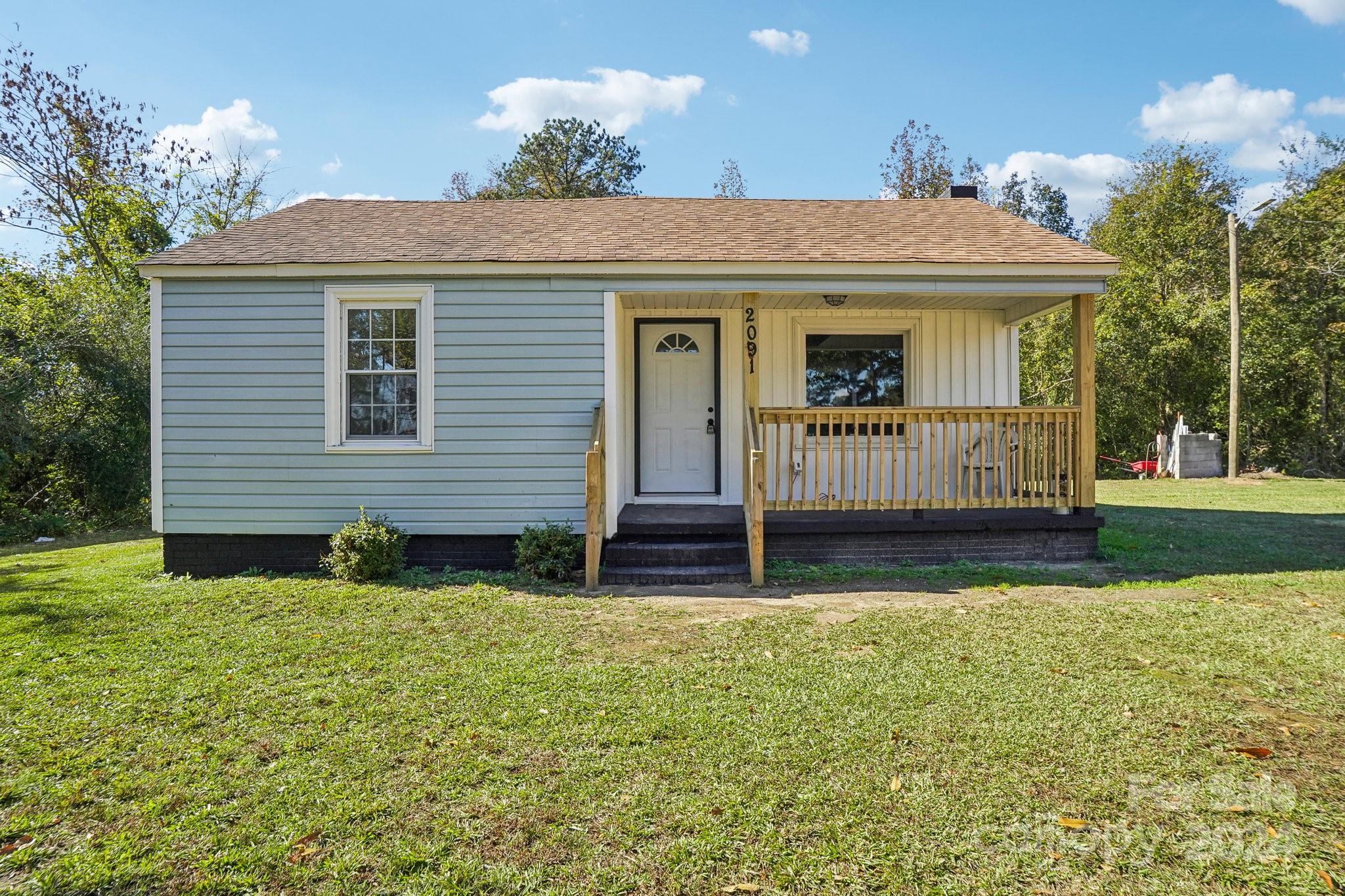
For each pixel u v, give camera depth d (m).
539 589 6.94
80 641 5.23
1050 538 8.09
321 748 3.49
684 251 7.95
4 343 13.98
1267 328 20.64
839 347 9.77
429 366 7.86
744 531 7.98
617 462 7.94
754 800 2.99
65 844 2.75
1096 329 22.14
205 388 7.85
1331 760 3.27
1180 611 5.68
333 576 7.52
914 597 6.45
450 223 9.08
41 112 20.22
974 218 9.71
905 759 3.31
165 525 7.88
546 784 3.13
